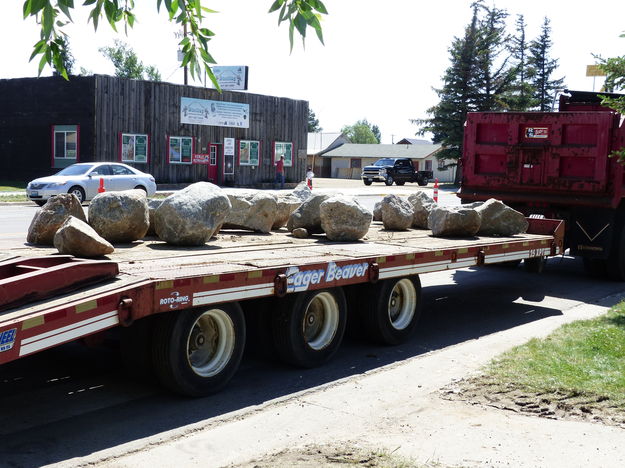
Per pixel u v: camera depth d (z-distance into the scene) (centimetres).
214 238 778
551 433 486
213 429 493
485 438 475
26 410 528
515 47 7412
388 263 685
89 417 514
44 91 3353
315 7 363
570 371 619
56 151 3369
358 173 8606
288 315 621
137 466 429
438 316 912
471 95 6362
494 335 804
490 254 841
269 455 440
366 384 605
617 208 1159
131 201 685
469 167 1226
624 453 452
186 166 3644
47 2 331
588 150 1098
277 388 591
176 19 402
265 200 856
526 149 1156
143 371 548
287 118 4200
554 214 1166
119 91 3306
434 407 540
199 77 426
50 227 651
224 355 574
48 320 421
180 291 505
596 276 1260
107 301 456
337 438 475
